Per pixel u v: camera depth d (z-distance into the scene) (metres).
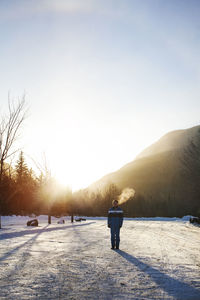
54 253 8.70
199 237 16.62
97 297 4.50
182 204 122.12
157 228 23.84
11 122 16.89
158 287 5.19
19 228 17.98
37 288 4.92
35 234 14.95
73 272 6.23
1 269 6.28
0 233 13.76
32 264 6.90
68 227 22.14
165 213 116.56
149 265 7.30
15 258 7.63
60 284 5.23
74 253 8.84
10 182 34.94
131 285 5.29
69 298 4.41
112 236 10.33
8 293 4.57
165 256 8.88
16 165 51.34
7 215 31.92
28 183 39.22
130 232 18.77
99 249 10.01
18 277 5.64
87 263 7.29
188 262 7.90
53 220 32.81
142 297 4.54
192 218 34.94
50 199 27.09
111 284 5.32
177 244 12.46
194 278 5.97
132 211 117.25
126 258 8.27
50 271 6.24
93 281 5.52
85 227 22.56
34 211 38.75
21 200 36.88
